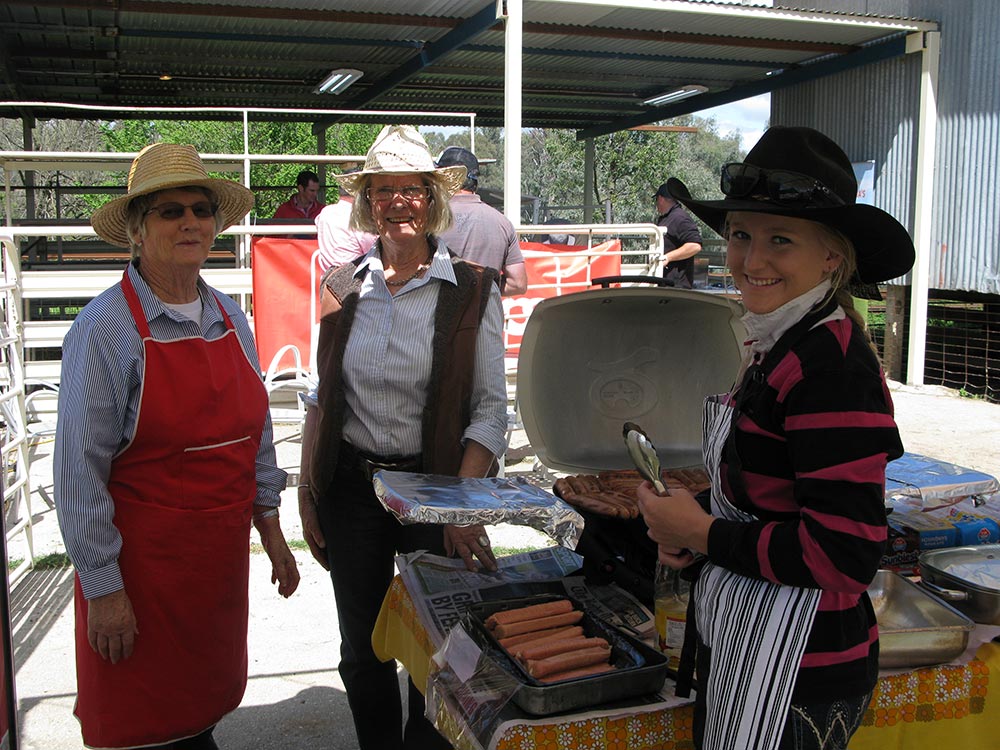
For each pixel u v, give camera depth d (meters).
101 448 2.07
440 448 2.43
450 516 1.80
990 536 2.46
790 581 1.42
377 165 2.34
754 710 1.49
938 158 9.77
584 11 8.76
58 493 2.06
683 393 2.54
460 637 1.98
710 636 1.59
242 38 9.90
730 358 2.47
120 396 2.09
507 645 1.91
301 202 10.20
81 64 11.31
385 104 14.70
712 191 32.91
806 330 1.45
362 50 10.73
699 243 7.73
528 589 2.31
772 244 1.48
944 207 9.76
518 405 2.49
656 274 7.25
